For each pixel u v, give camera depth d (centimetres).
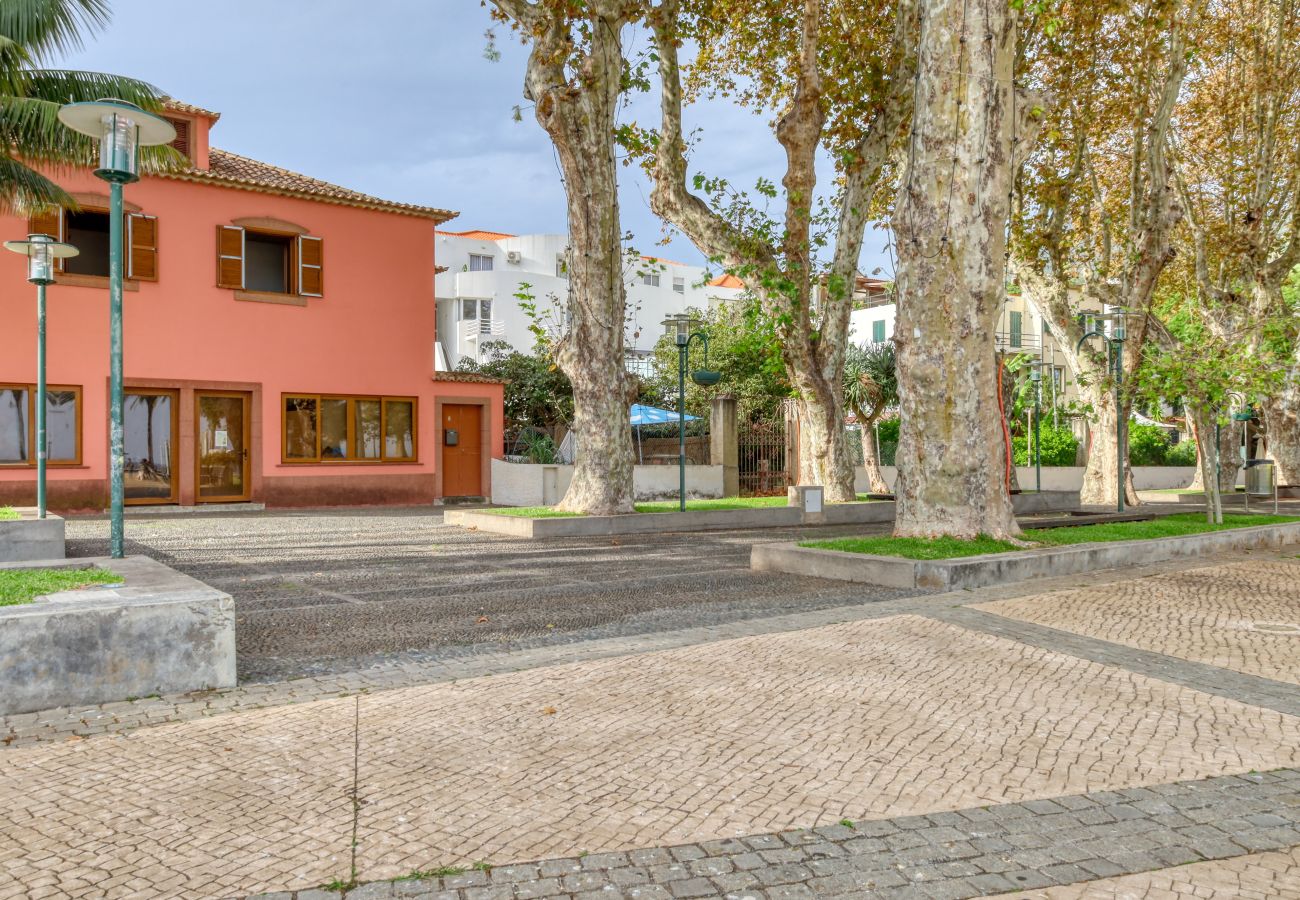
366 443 2128
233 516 1773
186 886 274
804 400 1820
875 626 657
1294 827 323
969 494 1040
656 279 4953
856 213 1788
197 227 1895
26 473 1698
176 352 1864
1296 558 1150
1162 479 3203
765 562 1021
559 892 272
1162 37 1830
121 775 366
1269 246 2339
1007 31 1016
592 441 1541
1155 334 1967
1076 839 312
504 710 457
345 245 2092
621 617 726
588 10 1430
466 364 2953
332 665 561
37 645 458
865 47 1742
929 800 345
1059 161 2008
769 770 375
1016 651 584
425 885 275
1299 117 2214
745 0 1708
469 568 1032
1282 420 2612
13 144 1320
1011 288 2325
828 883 279
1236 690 505
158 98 1437
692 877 282
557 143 1466
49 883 275
